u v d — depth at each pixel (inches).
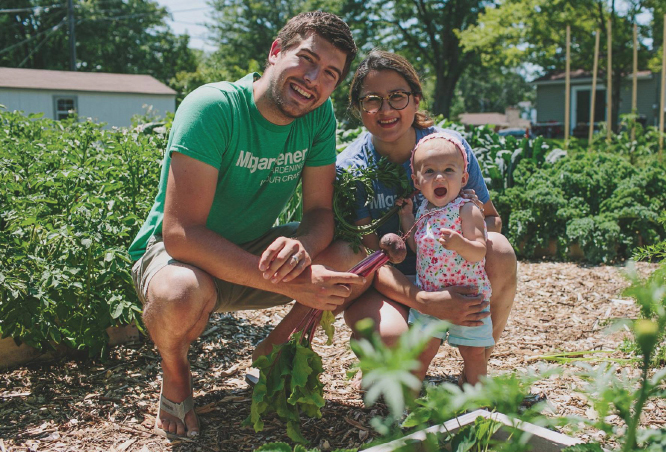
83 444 91.8
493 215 112.6
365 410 102.7
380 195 109.3
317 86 91.4
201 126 89.9
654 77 1154.0
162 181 102.0
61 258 123.2
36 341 117.3
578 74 1230.9
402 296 98.5
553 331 149.5
